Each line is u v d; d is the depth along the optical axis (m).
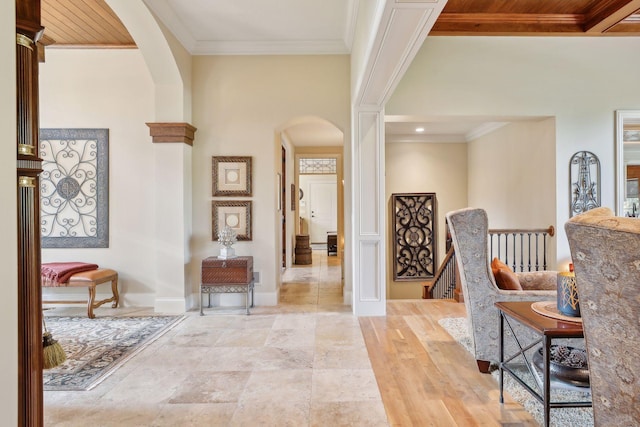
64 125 4.57
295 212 8.60
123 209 4.58
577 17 4.05
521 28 4.10
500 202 5.95
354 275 4.16
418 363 2.86
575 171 4.53
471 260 2.65
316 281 6.12
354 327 3.73
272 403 2.28
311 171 12.38
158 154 4.32
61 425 2.06
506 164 5.75
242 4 3.63
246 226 4.56
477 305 2.67
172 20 3.88
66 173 4.57
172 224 4.34
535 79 4.53
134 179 4.59
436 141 7.25
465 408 2.22
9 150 1.01
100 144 4.57
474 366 2.80
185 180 4.38
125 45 4.52
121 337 3.47
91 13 3.81
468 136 7.09
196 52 4.51
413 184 7.26
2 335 0.98
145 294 4.59
